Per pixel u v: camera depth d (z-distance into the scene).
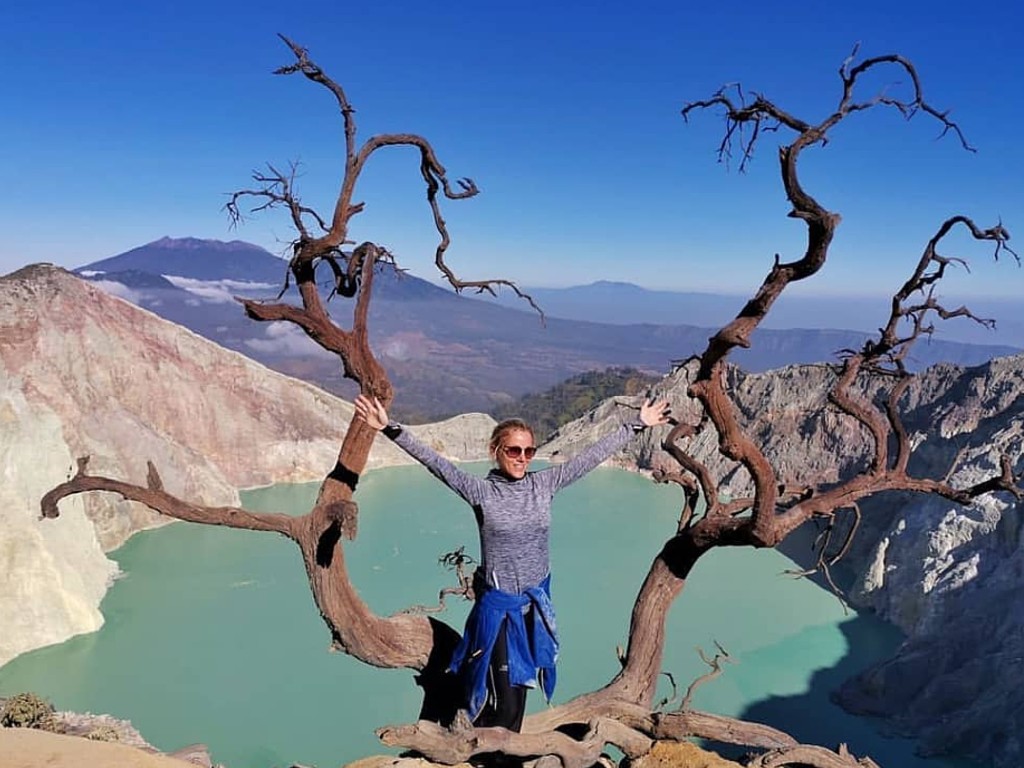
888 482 8.62
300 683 31.72
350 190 7.26
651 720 7.89
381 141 7.43
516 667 5.95
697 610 39.88
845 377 8.87
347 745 27.41
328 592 7.16
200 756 10.17
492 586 5.88
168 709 29.62
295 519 7.17
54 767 6.27
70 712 26.61
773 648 35.47
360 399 5.84
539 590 5.93
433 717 7.40
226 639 35.75
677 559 8.49
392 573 45.25
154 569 44.41
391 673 32.75
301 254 7.22
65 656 33.72
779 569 45.84
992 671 28.22
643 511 57.88
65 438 51.16
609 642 36.69
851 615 39.03
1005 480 8.37
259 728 28.36
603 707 8.01
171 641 35.44
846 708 30.30
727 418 7.77
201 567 44.94
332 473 7.35
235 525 7.18
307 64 7.11
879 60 6.75
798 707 30.52
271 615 38.50
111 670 32.59
